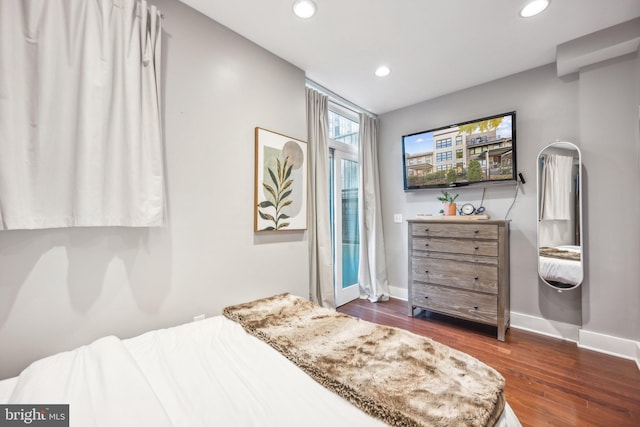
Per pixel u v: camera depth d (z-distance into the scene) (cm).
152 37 145
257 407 85
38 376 90
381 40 205
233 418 80
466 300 252
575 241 224
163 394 89
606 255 211
